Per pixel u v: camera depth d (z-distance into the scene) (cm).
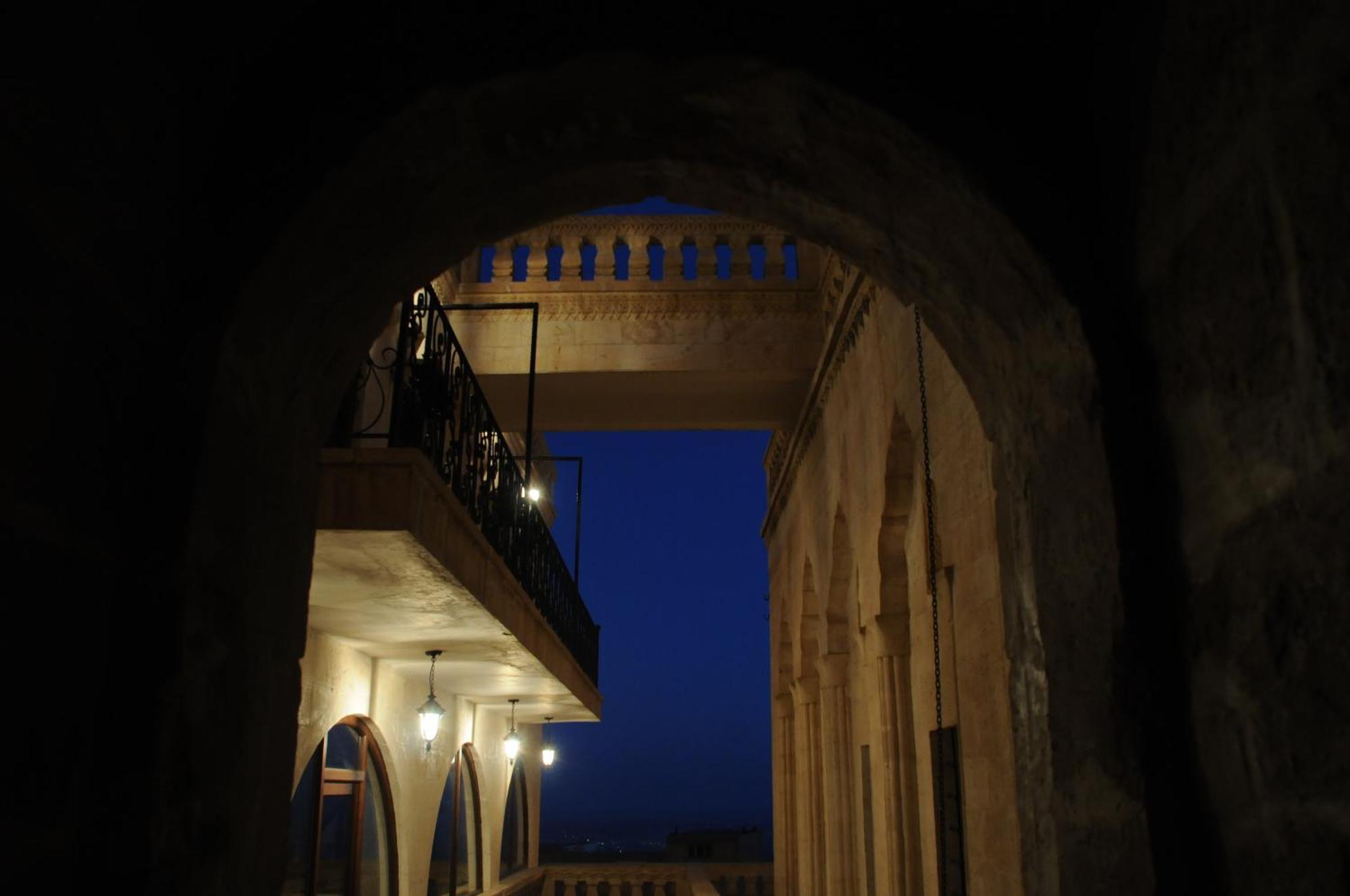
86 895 199
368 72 248
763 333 1309
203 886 224
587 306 1315
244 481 246
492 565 730
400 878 1045
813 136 278
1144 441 233
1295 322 177
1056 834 266
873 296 920
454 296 1320
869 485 939
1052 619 265
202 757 224
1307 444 175
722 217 1355
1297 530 179
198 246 234
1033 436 280
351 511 512
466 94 254
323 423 302
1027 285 259
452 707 1288
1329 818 170
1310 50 170
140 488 218
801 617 1521
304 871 826
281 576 272
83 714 200
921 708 789
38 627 183
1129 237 238
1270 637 188
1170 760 218
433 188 281
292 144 242
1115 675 227
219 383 228
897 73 254
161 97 217
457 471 658
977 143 252
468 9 253
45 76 178
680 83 264
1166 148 220
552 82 259
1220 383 204
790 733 1795
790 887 1738
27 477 178
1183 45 211
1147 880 214
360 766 970
